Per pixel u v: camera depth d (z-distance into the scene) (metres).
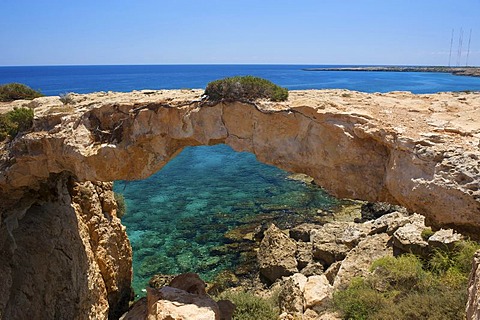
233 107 13.50
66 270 16.08
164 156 14.81
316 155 12.63
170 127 14.26
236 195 38.03
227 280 23.44
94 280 17.95
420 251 18.44
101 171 14.53
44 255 15.45
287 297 18.12
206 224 31.30
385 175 11.55
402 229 19.86
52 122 14.88
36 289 14.64
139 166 14.92
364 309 14.52
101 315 17.94
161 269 24.95
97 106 14.72
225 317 16.56
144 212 34.12
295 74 190.38
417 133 10.73
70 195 18.39
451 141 10.25
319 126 12.44
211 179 43.78
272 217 32.16
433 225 10.58
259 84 13.66
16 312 13.62
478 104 13.25
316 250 23.70
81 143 14.23
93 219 19.16
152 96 15.35
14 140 14.89
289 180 42.47
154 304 14.48
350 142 11.90
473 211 9.39
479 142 9.90
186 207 35.12
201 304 14.27
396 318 13.51
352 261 19.89
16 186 15.12
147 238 29.16
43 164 15.01
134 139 14.40
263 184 41.34
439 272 16.30
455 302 12.99
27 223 15.84
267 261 23.69
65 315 15.43
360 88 83.12
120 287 20.75
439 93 15.70
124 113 14.51
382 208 30.48
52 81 142.00
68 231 16.97
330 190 12.98
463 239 17.08
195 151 60.00
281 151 13.14
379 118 11.73
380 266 17.19
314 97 14.00
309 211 33.19
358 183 12.27
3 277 13.77
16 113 14.96
